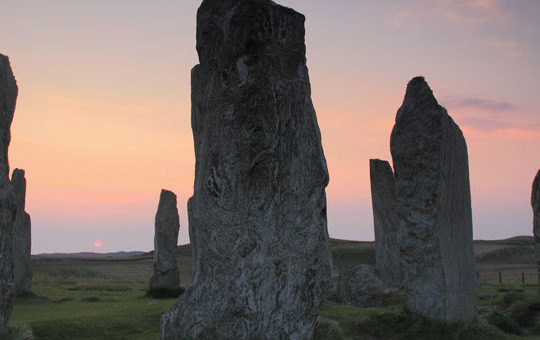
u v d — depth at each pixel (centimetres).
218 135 934
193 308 905
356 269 2023
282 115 928
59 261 6312
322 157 964
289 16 945
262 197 923
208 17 968
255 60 921
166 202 2461
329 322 1085
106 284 3400
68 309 1827
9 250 1083
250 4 926
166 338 901
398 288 1986
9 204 1088
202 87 979
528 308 1644
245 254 914
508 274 4184
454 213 1420
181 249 7156
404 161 1394
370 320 1334
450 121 1427
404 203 1384
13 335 1079
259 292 910
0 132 1097
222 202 921
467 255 1466
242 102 920
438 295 1309
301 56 950
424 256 1336
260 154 918
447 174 1386
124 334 1345
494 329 1430
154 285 2356
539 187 2139
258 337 902
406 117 1410
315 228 944
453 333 1280
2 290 1048
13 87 1144
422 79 1421
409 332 1289
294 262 929
